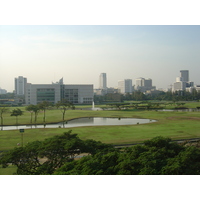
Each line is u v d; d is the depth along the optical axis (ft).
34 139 163.22
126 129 198.49
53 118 302.66
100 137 165.78
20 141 156.76
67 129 200.54
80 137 166.40
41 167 87.56
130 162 70.44
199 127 206.90
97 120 290.76
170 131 187.32
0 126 245.86
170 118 280.31
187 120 256.73
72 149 90.99
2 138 165.99
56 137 102.17
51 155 91.09
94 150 95.91
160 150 83.41
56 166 89.15
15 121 274.16
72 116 325.01
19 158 88.17
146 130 192.95
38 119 292.61
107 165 75.51
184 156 72.43
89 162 73.72
